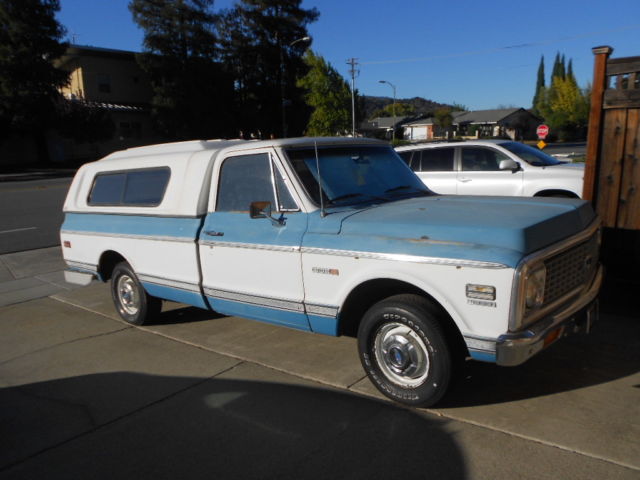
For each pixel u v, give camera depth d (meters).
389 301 3.67
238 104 44.31
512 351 3.12
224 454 3.39
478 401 3.80
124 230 5.70
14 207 17.30
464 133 85.31
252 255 4.45
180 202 5.11
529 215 3.63
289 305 4.27
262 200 4.47
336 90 57.31
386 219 3.83
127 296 6.04
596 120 5.35
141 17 38.47
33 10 33.31
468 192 9.05
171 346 5.33
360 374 4.37
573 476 2.93
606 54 5.21
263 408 3.92
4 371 4.99
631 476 2.90
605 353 4.45
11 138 37.38
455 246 3.34
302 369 4.55
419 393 3.65
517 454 3.15
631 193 5.27
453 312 3.36
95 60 40.31
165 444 3.55
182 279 5.15
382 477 3.04
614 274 5.48
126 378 4.63
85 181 6.41
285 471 3.17
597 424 3.41
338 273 3.88
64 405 4.20
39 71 33.34
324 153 4.57
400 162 5.20
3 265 9.60
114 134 41.66
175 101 39.00
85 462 3.41
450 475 3.01
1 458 3.52
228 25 44.56
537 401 3.75
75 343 5.61
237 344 5.26
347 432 3.52
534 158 8.87
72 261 6.52
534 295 3.22
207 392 4.25
